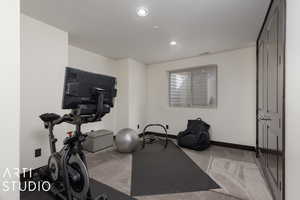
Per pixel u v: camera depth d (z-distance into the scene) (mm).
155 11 1959
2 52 1004
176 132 4281
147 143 3822
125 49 3420
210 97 3855
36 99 2158
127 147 3025
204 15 2045
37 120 2162
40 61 2203
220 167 2443
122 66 4184
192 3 1794
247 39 2832
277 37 1539
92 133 3336
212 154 3033
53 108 2350
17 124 1063
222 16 2062
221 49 3391
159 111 4590
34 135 2133
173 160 2734
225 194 1737
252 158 2814
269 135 1901
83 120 1515
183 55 3846
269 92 1918
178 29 2447
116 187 1873
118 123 4250
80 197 1465
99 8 1900
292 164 1240
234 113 3430
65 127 2504
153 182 1992
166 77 4477
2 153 1003
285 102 1313
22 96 2020
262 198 1671
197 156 2926
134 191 1792
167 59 4223
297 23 1178
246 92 3281
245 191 1796
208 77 3875
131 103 4180
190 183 1972
